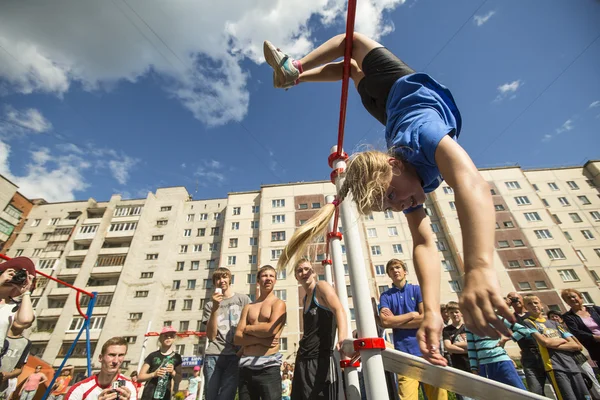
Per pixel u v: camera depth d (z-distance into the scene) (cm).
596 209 2884
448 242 2645
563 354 304
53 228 3422
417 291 293
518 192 2938
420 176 104
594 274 2564
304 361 212
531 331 330
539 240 2644
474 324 57
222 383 297
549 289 2400
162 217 3412
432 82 114
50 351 2541
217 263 3097
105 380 289
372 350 123
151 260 3086
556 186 3083
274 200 3155
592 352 336
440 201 2803
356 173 100
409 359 116
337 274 228
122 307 2805
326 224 126
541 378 328
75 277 3048
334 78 172
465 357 332
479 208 66
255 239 3038
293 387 215
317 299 224
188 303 2866
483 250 61
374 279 2556
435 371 113
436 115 100
